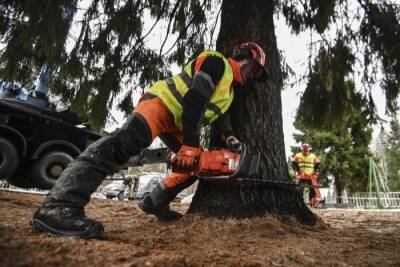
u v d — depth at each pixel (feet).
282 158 10.41
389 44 14.78
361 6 15.31
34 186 22.74
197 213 9.33
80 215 6.39
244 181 8.84
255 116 10.25
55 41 12.66
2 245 4.98
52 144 22.08
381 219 15.78
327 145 77.20
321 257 6.52
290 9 16.78
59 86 16.28
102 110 16.69
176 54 18.45
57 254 4.89
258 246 7.14
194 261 5.22
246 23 11.00
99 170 6.64
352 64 16.63
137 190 40.04
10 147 19.97
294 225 9.48
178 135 8.39
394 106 15.49
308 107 17.16
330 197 59.26
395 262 6.25
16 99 21.08
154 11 17.01
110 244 5.67
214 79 7.36
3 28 12.74
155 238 7.27
